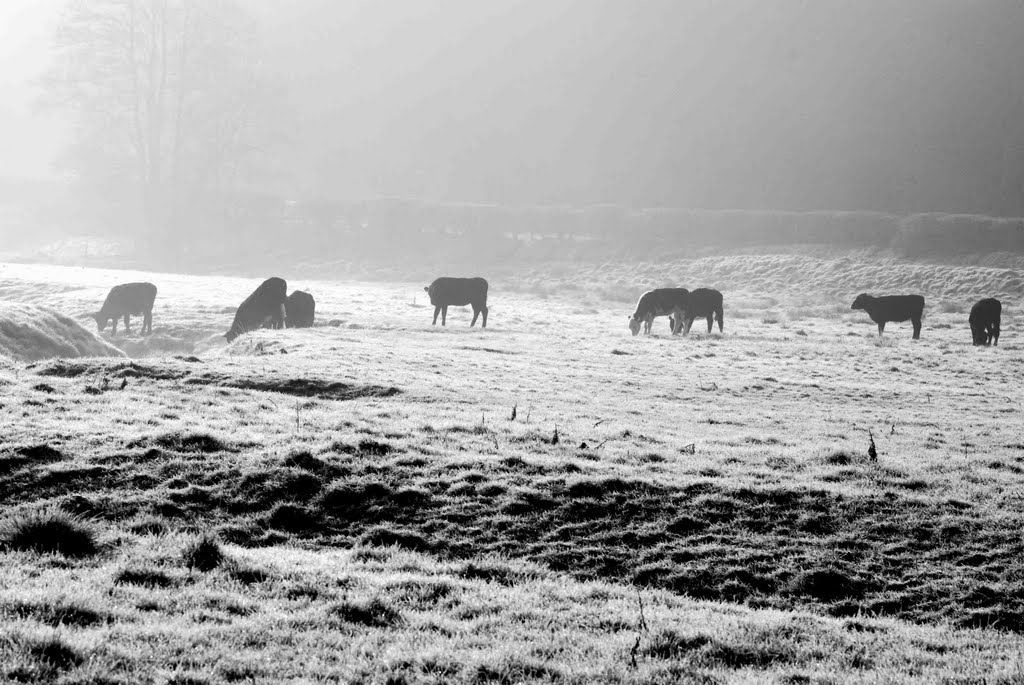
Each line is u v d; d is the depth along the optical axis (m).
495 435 21.86
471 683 9.26
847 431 26.75
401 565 14.12
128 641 9.44
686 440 23.59
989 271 90.81
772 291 95.31
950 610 14.45
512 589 13.08
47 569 11.93
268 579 12.43
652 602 13.26
